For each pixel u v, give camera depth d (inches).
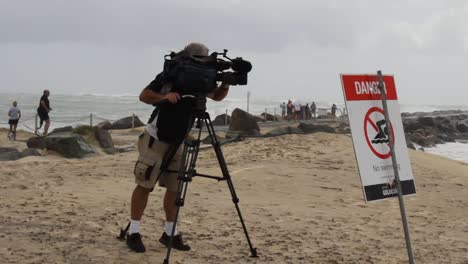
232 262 223.3
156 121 218.7
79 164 516.7
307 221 318.7
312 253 249.1
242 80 219.0
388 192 201.5
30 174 438.3
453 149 1699.1
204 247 243.1
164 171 225.0
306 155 579.5
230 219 308.7
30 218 269.9
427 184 486.6
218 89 226.8
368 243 277.0
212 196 382.9
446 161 660.7
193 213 318.0
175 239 234.1
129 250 225.5
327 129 1003.9
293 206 365.4
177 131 215.5
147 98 213.6
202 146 686.5
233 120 1109.1
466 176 549.3
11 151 714.8
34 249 218.5
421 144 1788.9
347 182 466.9
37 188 370.9
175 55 217.6
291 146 622.2
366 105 201.0
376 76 205.3
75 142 736.3
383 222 332.2
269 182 449.4
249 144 634.8
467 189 474.0
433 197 427.2
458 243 290.8
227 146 633.6
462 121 2699.3
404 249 269.6
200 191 399.2
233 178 458.3
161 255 223.1
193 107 215.6
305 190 427.5
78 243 230.8
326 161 558.3
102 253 219.1
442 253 267.4
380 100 204.8
